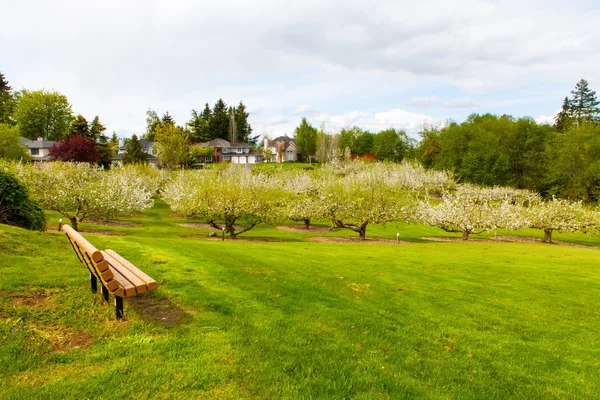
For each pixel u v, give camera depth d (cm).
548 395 432
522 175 7169
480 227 2919
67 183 2286
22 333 468
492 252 1864
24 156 5706
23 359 413
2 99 8712
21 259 766
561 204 3206
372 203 2633
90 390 367
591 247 2903
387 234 3034
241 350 466
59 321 516
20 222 1184
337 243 2212
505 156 6531
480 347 557
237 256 1117
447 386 432
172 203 3297
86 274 714
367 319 623
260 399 373
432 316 680
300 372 429
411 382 430
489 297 846
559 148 5969
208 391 380
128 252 1003
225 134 11662
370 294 786
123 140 10112
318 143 9288
